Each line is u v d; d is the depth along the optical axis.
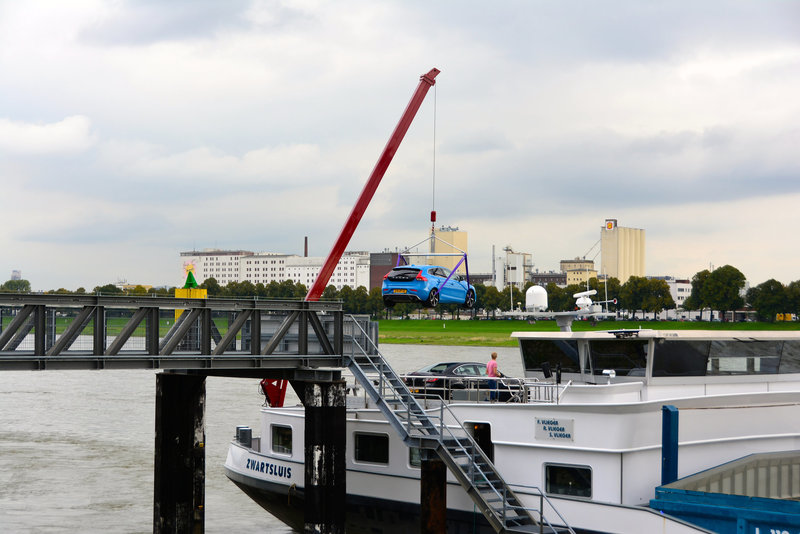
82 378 101.06
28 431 55.97
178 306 25.17
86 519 34.09
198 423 28.66
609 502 24.41
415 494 28.14
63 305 23.34
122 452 48.41
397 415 27.86
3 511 35.22
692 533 23.08
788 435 27.09
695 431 25.30
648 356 27.36
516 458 26.20
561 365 29.83
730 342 28.59
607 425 24.45
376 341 28.61
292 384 27.73
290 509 31.77
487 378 28.91
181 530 28.19
